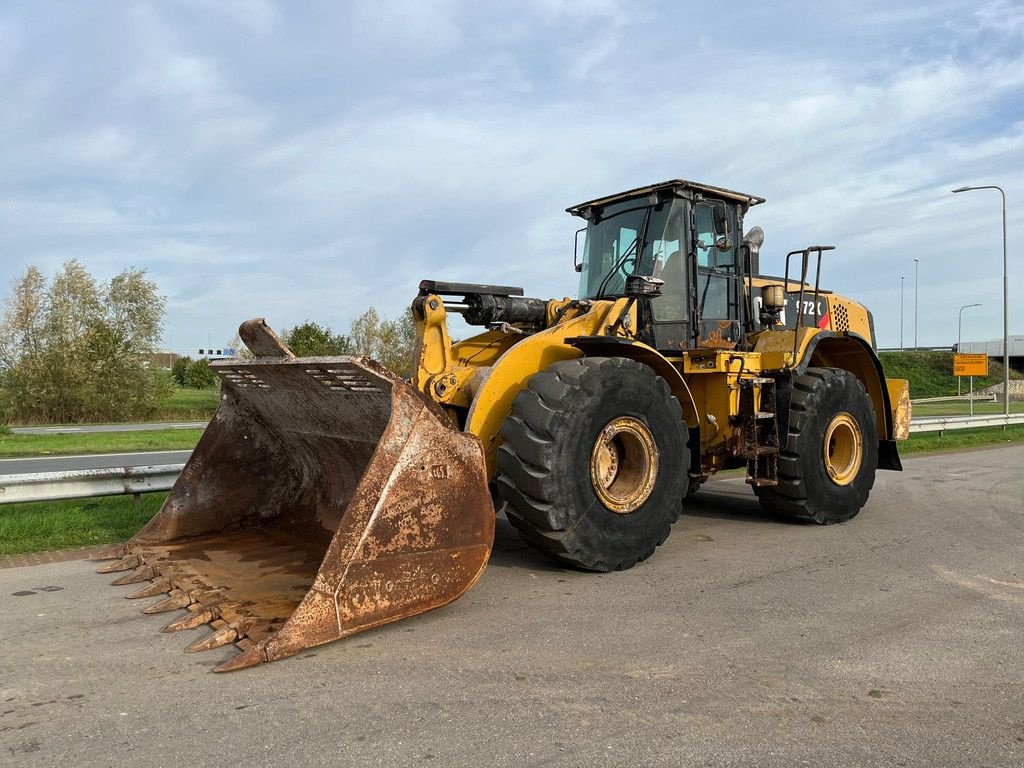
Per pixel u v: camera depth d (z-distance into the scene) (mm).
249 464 5543
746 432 6219
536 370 5156
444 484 3859
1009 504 7703
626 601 4328
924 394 49938
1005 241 22047
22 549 5512
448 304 5266
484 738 2695
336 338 30844
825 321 8180
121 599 4301
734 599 4383
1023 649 3594
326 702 2982
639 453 5152
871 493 8469
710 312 6445
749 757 2574
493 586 4625
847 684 3176
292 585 4266
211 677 3217
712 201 6129
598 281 6453
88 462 13031
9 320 30078
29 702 2994
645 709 2928
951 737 2727
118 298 31562
